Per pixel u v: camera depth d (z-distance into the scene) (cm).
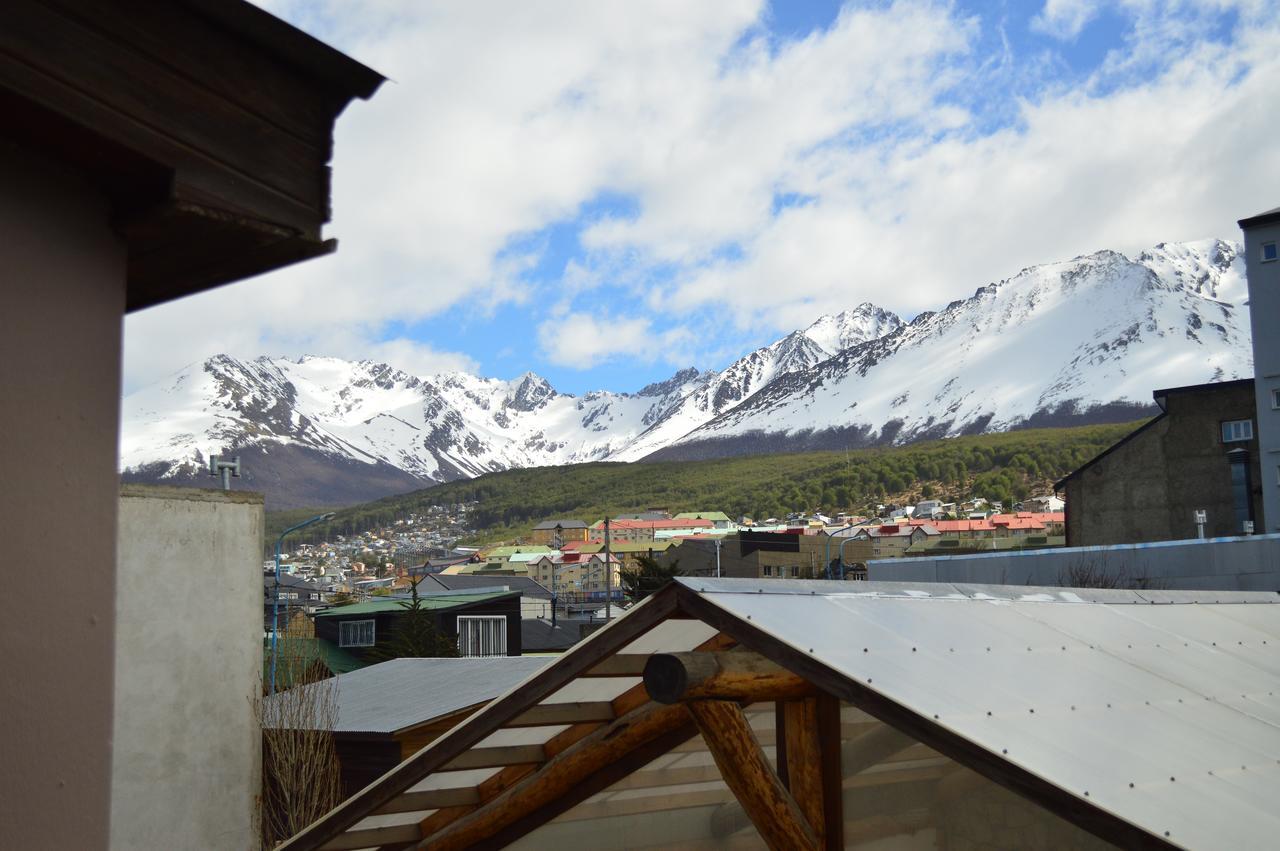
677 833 596
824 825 480
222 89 268
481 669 2444
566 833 625
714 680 441
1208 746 486
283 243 284
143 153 246
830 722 484
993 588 652
